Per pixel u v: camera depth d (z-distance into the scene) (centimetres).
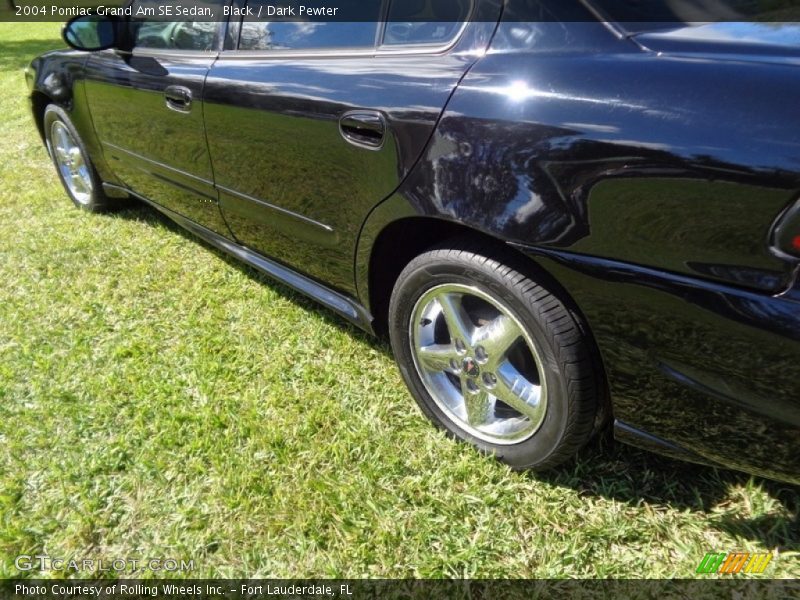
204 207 276
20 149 529
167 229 364
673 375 132
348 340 249
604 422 163
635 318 132
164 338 261
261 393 223
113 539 174
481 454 187
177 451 201
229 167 238
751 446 130
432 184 158
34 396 231
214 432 207
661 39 137
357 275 202
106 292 298
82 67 318
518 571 156
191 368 240
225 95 221
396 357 201
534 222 140
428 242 188
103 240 352
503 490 176
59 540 175
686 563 153
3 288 309
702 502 165
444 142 154
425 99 159
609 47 140
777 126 111
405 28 174
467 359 177
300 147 197
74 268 322
